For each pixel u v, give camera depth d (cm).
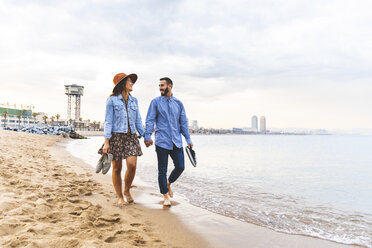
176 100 394
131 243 209
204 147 3422
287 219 338
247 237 262
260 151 2597
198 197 445
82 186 424
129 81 354
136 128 369
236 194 497
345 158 1838
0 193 296
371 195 550
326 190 609
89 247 181
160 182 373
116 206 332
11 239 177
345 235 282
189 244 233
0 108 13438
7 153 729
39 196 309
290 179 771
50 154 998
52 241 179
